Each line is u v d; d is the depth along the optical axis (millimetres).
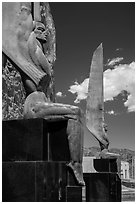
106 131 14430
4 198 6367
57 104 6781
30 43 6949
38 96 6895
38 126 6418
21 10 7074
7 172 6422
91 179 12078
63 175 6531
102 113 14180
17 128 6617
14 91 11031
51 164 6281
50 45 8258
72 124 6648
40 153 6324
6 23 7086
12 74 11023
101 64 14164
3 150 6684
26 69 6863
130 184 21141
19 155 6516
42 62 6996
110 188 11992
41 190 6117
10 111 10797
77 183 6594
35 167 6215
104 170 14195
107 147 14422
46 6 8547
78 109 6773
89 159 17422
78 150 6660
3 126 6758
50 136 6781
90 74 14328
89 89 14336
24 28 7008
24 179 6273
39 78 6848
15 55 6949
